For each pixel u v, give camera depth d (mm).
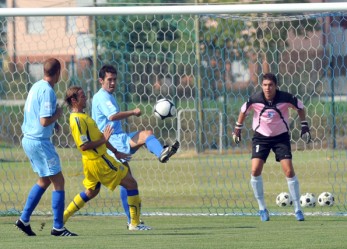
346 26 70500
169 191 54875
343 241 29672
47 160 32375
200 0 83625
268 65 76188
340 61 79500
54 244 29688
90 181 34094
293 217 40062
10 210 43500
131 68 84688
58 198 32719
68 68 82375
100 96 35375
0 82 76688
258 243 29203
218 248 27938
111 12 42531
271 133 38562
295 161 72125
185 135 81125
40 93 32094
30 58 86000
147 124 81938
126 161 35531
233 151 80125
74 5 93250
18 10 42594
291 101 38344
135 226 34844
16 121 79688
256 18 46750
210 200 49438
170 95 83875
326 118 77875
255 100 38656
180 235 32281
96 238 31641
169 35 84438
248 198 50406
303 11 41250
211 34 77688
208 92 81062
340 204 46469
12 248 28641
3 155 76250
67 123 74688
